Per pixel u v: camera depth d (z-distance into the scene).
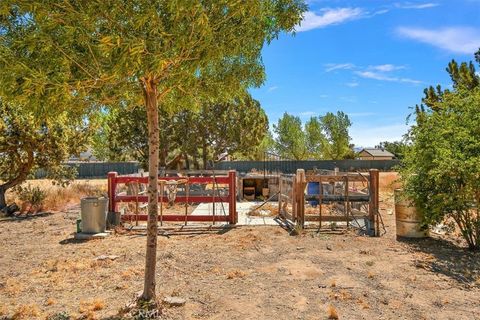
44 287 5.04
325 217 9.03
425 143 7.21
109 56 2.94
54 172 13.79
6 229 9.52
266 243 7.57
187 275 5.52
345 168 37.88
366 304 4.42
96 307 4.23
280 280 5.30
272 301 4.52
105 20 3.08
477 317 4.09
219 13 3.41
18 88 3.05
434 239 7.91
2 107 11.63
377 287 5.01
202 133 22.47
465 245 7.39
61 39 2.97
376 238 8.04
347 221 8.99
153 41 3.02
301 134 39.66
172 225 9.45
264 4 3.89
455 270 5.75
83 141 14.01
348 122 41.72
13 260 6.50
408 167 7.71
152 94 3.96
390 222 10.11
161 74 3.72
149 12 2.91
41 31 2.96
